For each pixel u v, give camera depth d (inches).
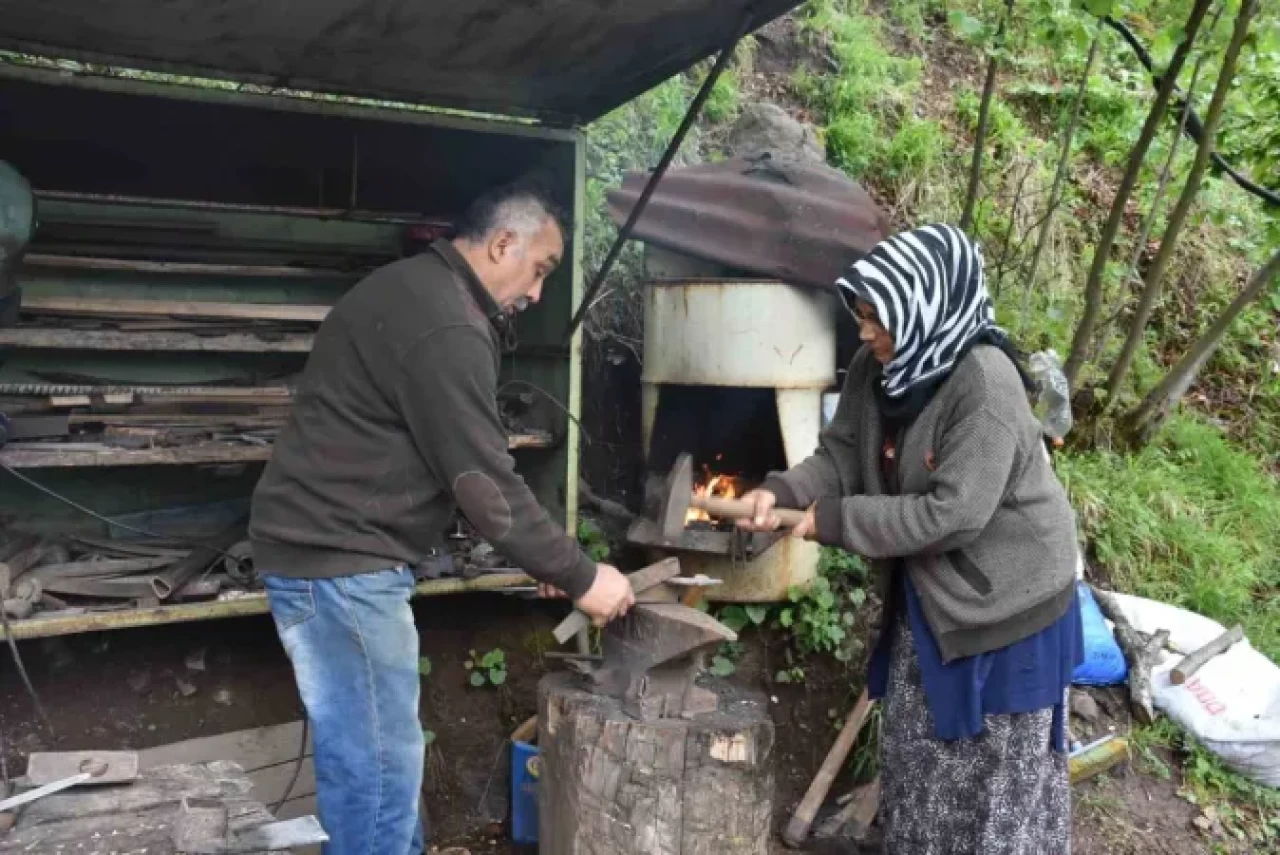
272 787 117.6
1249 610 167.0
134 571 109.2
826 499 91.1
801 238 128.8
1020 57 232.8
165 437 109.4
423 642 134.6
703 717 93.0
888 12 244.4
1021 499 85.7
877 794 123.1
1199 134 170.4
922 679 90.9
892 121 215.2
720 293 130.6
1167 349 210.4
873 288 83.0
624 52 106.8
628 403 166.6
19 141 115.2
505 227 85.1
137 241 121.5
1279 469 203.6
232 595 108.0
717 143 191.9
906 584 92.6
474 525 82.4
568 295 127.9
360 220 128.6
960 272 84.7
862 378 99.5
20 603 99.3
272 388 118.3
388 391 81.0
